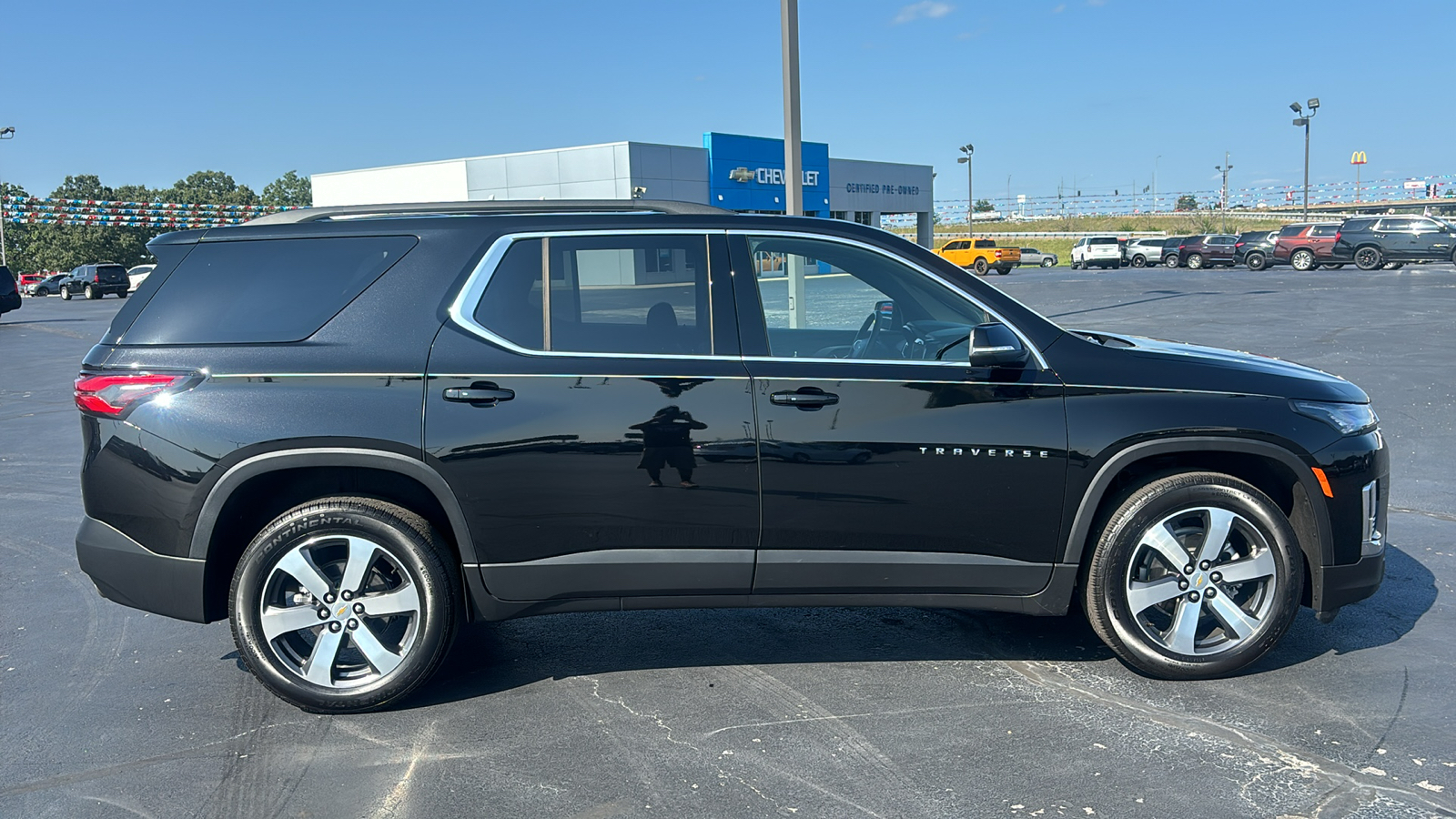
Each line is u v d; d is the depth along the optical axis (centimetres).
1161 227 9800
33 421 1095
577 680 395
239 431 347
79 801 310
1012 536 364
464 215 377
